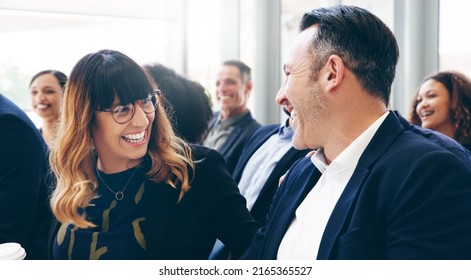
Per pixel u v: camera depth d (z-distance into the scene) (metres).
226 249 1.38
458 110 2.31
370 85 0.93
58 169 1.25
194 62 4.18
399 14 3.33
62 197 1.20
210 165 1.30
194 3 4.13
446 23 3.12
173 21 4.13
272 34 3.99
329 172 0.97
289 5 3.92
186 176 1.24
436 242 0.77
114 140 1.19
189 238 1.23
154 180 1.24
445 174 0.82
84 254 1.20
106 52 1.20
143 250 1.20
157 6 4.08
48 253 1.33
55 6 3.82
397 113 1.07
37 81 2.80
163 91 1.72
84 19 3.89
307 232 0.97
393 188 0.85
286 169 1.93
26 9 3.77
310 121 0.98
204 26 4.14
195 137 1.81
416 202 0.81
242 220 1.26
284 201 1.08
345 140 0.96
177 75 1.84
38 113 2.81
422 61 3.29
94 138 1.23
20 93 3.83
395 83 3.37
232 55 4.09
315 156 1.03
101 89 1.15
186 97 1.78
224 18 4.08
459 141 2.32
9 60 3.79
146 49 4.07
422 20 3.26
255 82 4.01
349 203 0.89
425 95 2.39
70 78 1.20
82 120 1.18
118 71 1.16
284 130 2.15
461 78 2.35
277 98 1.06
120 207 1.23
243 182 2.28
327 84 0.94
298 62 0.97
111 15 3.95
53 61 3.87
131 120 1.17
